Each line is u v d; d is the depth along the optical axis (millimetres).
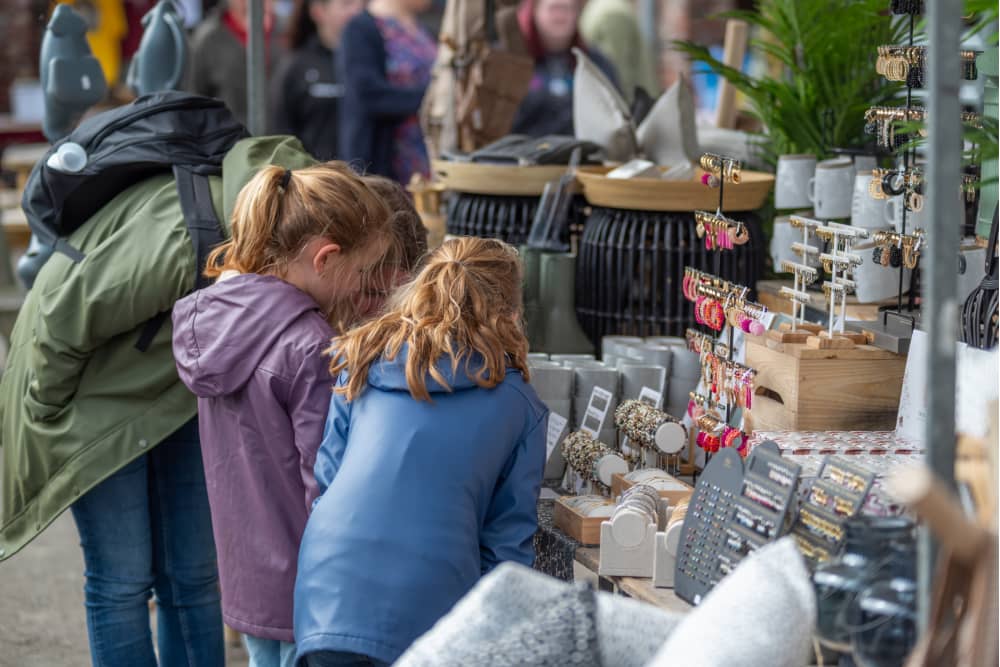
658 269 3965
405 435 2779
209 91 9156
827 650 2307
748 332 3131
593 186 4012
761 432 3059
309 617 2709
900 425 3012
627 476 3184
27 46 13914
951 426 1845
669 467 3404
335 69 8672
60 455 3525
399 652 2648
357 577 2684
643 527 2768
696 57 4598
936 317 1840
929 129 1836
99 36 12273
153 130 3633
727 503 2541
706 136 4957
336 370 2975
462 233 4551
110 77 12383
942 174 1827
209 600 3850
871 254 3430
